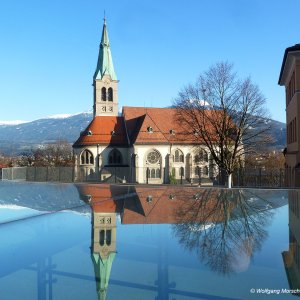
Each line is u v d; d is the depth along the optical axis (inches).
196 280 121.9
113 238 190.2
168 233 197.9
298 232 195.6
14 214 297.4
